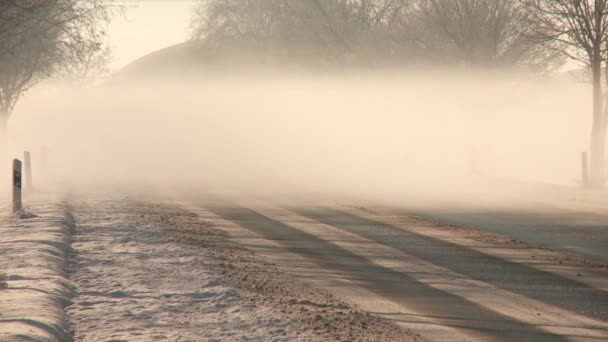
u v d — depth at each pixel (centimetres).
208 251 4434
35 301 2881
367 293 3400
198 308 2992
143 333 2594
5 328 2450
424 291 3450
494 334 2716
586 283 3616
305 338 2566
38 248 4131
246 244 4800
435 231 5438
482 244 4831
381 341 2578
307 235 5228
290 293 3347
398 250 4603
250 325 2728
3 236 4719
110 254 4228
